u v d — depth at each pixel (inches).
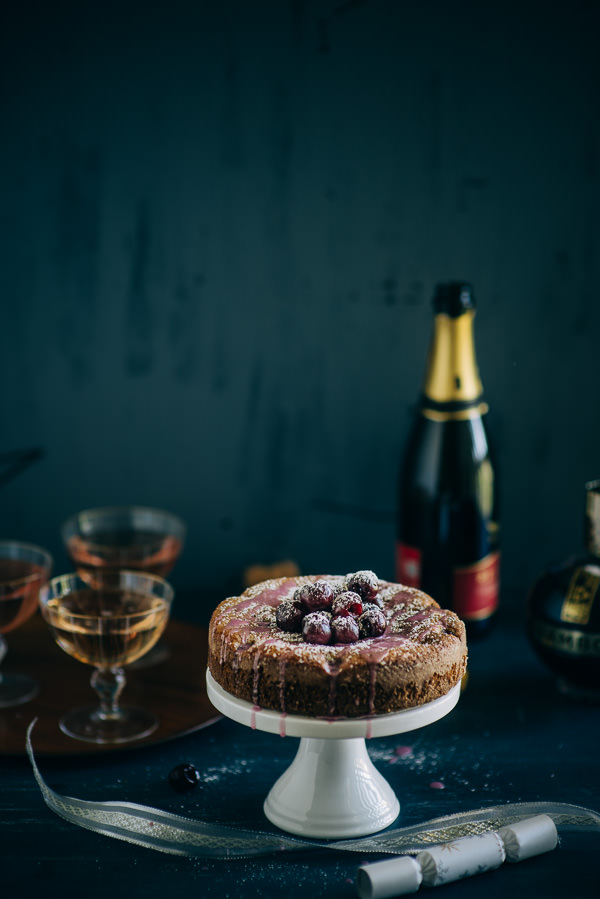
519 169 51.2
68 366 54.0
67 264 53.1
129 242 52.7
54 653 47.7
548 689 45.6
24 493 55.2
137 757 40.8
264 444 54.1
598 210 51.2
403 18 50.4
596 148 50.8
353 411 53.4
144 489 54.9
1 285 53.4
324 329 52.9
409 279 52.2
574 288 51.9
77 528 50.2
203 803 38.4
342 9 50.5
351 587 37.6
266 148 51.7
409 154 51.3
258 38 50.9
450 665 35.6
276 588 39.2
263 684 34.7
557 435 53.1
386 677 34.3
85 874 35.3
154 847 36.3
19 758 40.6
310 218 52.1
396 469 53.7
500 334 52.4
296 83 51.2
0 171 52.4
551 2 49.9
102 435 54.5
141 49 51.2
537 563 54.2
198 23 51.0
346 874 35.5
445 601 48.3
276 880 35.2
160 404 54.1
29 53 51.4
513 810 37.5
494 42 50.4
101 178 52.3
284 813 37.4
